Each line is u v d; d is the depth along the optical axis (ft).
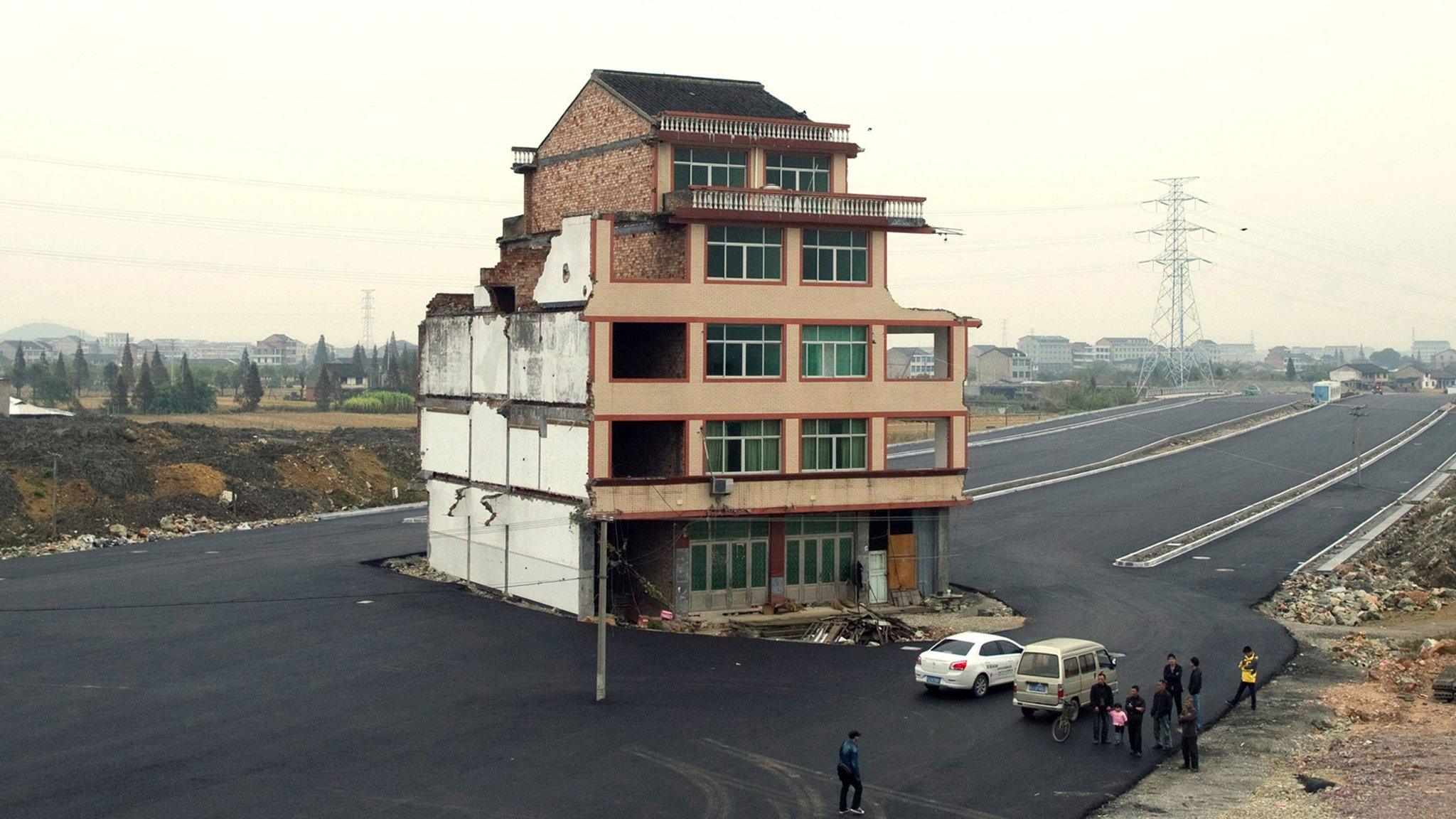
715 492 159.63
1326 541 226.17
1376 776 99.91
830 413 168.76
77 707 118.42
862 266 171.83
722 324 162.71
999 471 311.06
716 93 194.18
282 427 445.37
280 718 115.44
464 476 190.49
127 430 276.00
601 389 155.94
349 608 165.99
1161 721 109.09
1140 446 358.43
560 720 115.34
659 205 172.96
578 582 158.92
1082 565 204.03
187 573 191.01
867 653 145.59
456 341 194.29
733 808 92.84
